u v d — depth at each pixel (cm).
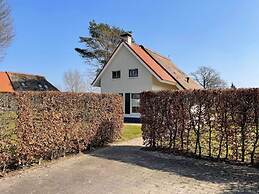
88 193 631
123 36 2916
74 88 5009
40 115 870
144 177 757
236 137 892
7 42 3012
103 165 880
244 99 870
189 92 1012
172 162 924
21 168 823
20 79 4153
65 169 827
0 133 752
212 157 954
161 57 3347
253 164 860
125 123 2505
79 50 4525
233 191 645
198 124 986
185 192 641
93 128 1145
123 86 2798
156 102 1111
